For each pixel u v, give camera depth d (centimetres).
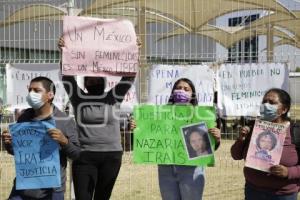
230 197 891
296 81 970
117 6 1416
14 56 923
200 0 1617
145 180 1029
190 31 1758
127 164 1162
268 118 497
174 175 604
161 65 791
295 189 494
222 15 1839
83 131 624
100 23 649
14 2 863
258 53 881
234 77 788
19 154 495
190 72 793
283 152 491
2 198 856
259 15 1936
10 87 785
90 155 620
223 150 1257
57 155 494
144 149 602
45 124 491
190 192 597
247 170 509
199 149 588
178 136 594
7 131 507
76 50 645
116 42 652
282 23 1917
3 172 992
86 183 619
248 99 784
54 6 983
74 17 646
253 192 504
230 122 1325
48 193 500
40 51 929
